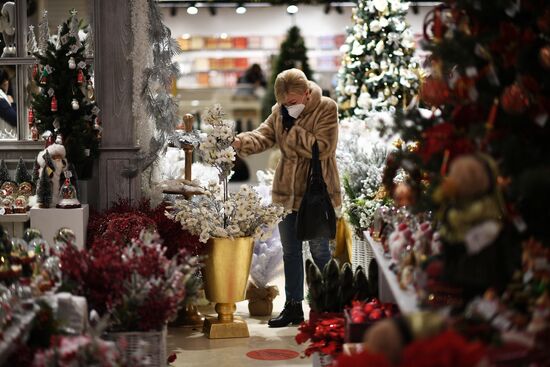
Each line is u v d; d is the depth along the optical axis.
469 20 5.63
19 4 10.27
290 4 17.28
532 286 4.54
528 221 4.92
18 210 9.09
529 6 5.39
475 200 4.66
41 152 9.44
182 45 18.92
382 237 7.23
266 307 11.09
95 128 10.08
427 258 5.25
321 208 9.83
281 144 10.22
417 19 18.56
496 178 4.68
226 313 9.91
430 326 3.95
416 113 5.88
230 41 18.95
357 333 6.37
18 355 5.10
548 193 4.48
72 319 5.73
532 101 5.14
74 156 9.73
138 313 6.25
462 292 4.87
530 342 4.14
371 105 12.50
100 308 6.40
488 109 5.35
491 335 4.34
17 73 10.31
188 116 10.20
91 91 10.18
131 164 10.21
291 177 10.09
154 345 6.26
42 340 5.64
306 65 17.05
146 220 9.14
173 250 9.50
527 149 4.96
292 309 10.42
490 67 5.32
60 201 9.02
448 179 4.71
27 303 5.72
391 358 3.90
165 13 18.92
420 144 6.04
